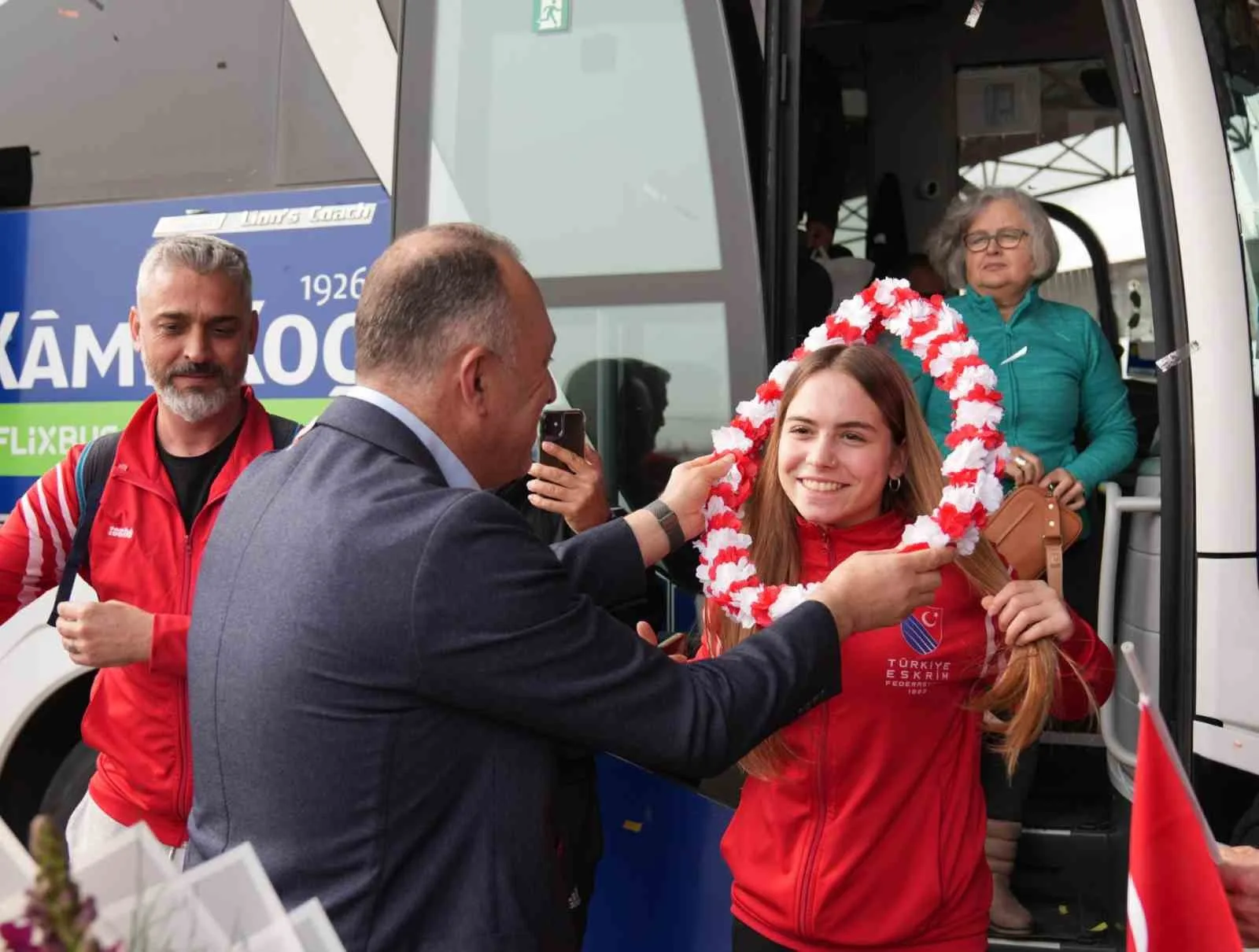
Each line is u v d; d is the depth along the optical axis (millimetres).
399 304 1807
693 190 3188
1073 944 3203
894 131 4980
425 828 1677
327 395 3730
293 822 1663
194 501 2787
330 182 3811
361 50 3828
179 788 2775
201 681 1765
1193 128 2924
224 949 1260
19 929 1102
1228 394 2865
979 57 4906
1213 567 2855
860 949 2273
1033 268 3750
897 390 2314
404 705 1656
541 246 3281
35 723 3955
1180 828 1505
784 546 2416
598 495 2861
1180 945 1512
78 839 2949
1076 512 3461
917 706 2270
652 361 3189
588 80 3297
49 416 4059
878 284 2451
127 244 4004
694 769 1729
